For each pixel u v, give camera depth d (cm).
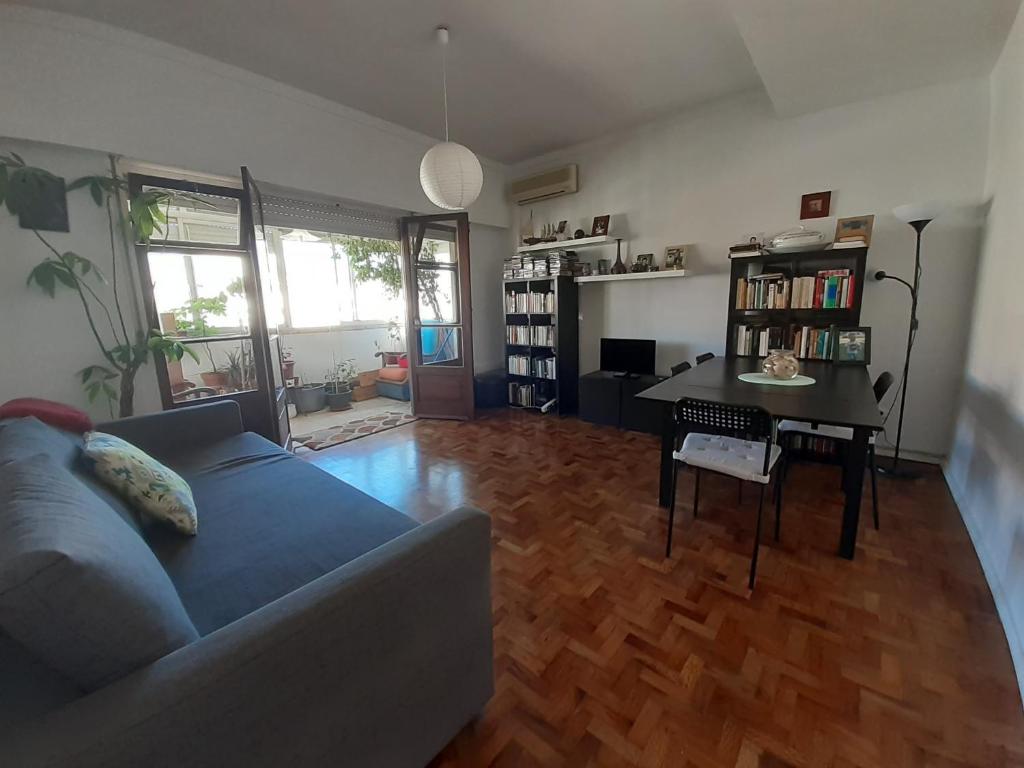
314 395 507
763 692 136
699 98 352
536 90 331
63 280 241
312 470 206
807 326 328
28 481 91
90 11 235
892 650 151
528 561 207
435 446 376
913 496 262
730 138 364
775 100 302
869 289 319
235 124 302
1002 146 242
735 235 372
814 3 202
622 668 146
